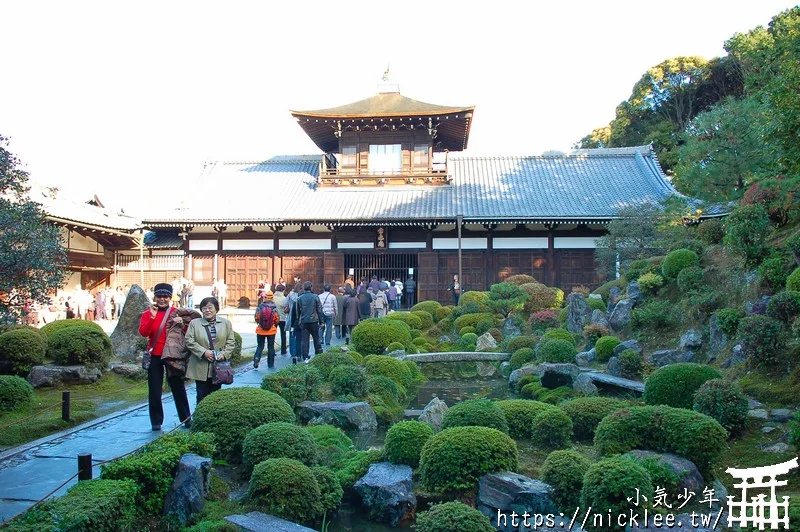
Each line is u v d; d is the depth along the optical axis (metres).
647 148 39.12
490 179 37.22
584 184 35.56
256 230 34.03
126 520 5.79
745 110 18.22
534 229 32.50
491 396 13.88
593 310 18.31
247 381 13.16
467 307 22.41
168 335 8.99
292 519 6.56
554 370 13.44
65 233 30.33
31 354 12.00
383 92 39.97
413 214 31.80
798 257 11.09
